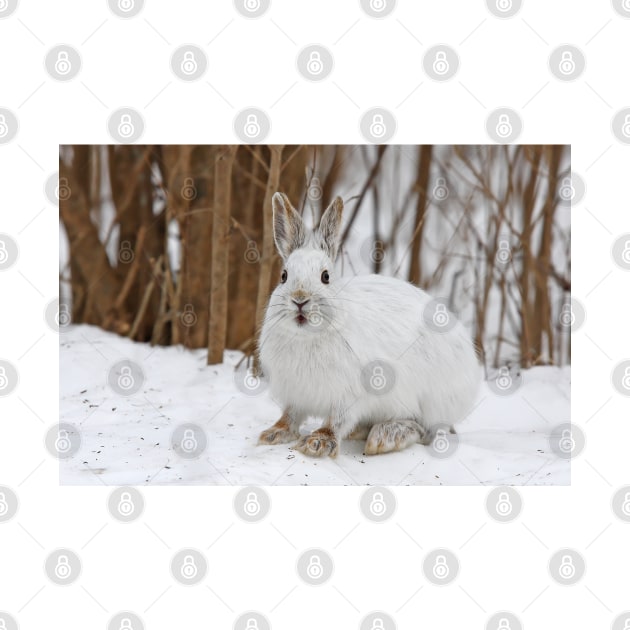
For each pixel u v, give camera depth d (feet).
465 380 18.93
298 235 18.06
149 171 27.50
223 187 23.20
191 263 26.35
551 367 25.82
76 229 26.76
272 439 18.16
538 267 26.71
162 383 22.75
